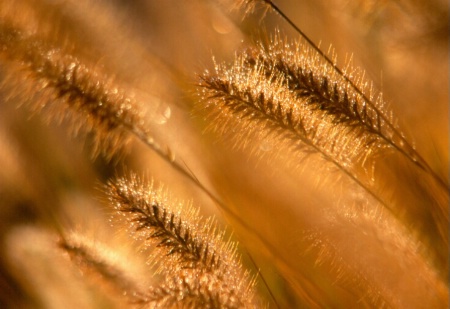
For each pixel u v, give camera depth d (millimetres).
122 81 671
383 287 593
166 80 693
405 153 587
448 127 649
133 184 588
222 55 690
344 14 658
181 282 566
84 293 667
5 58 618
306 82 572
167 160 628
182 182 680
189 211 592
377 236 594
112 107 628
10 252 697
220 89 579
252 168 658
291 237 643
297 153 594
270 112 581
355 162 611
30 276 685
